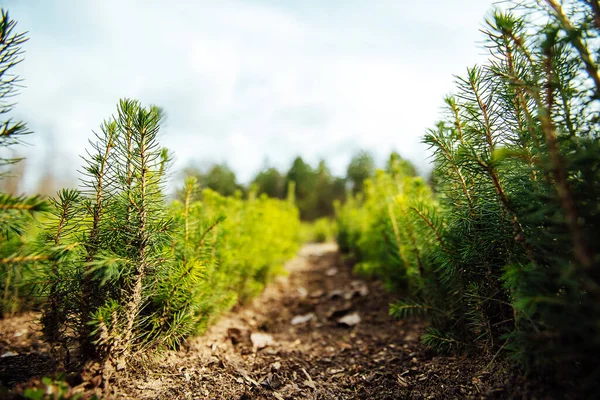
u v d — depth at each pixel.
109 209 1.68
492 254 1.74
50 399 1.20
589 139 1.18
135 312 1.69
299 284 5.54
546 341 1.14
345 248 7.79
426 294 2.46
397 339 2.66
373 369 2.13
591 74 1.12
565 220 1.11
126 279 1.64
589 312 1.05
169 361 1.98
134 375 1.73
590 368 1.14
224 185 5.37
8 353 1.93
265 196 5.83
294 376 2.10
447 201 2.01
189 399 1.68
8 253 1.92
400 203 2.66
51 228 1.65
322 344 2.81
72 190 1.66
